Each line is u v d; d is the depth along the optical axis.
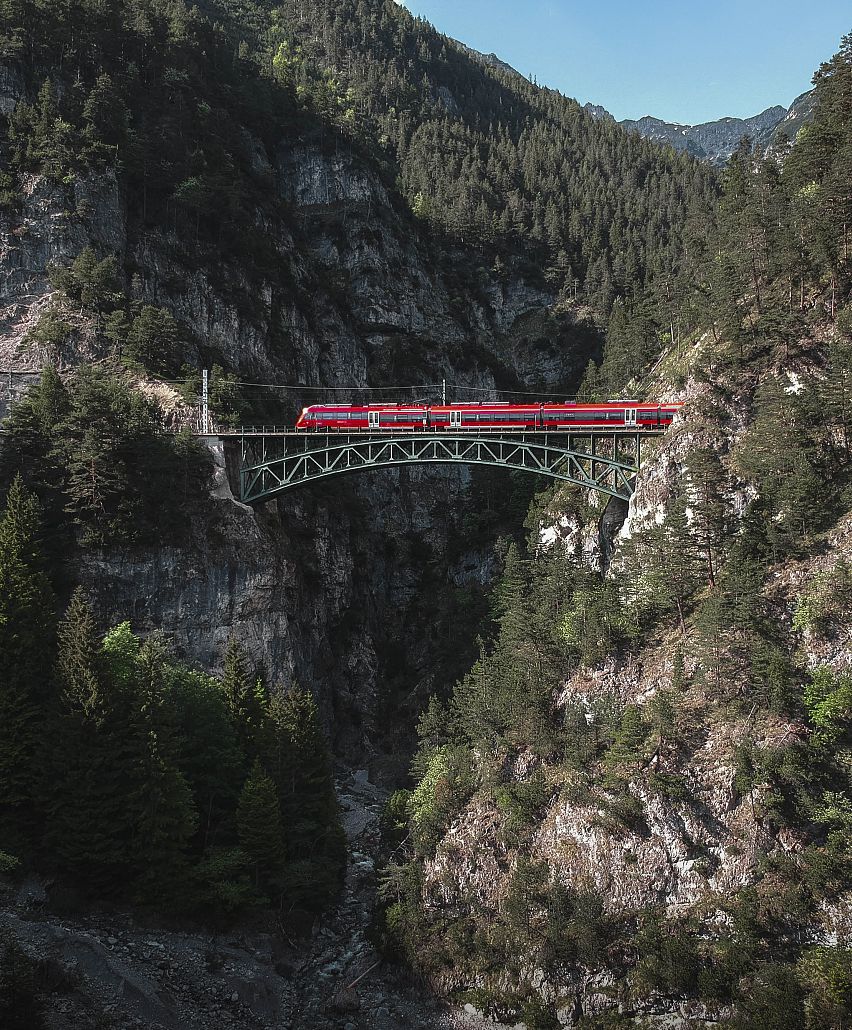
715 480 81.31
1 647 62.62
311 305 152.00
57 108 121.12
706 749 67.00
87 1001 50.19
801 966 55.25
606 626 78.06
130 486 90.12
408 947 66.19
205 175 135.00
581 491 113.31
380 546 145.75
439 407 102.69
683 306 119.81
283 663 97.31
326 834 74.00
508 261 191.50
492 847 69.69
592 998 59.94
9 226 109.88
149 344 106.62
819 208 92.19
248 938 64.69
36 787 60.09
